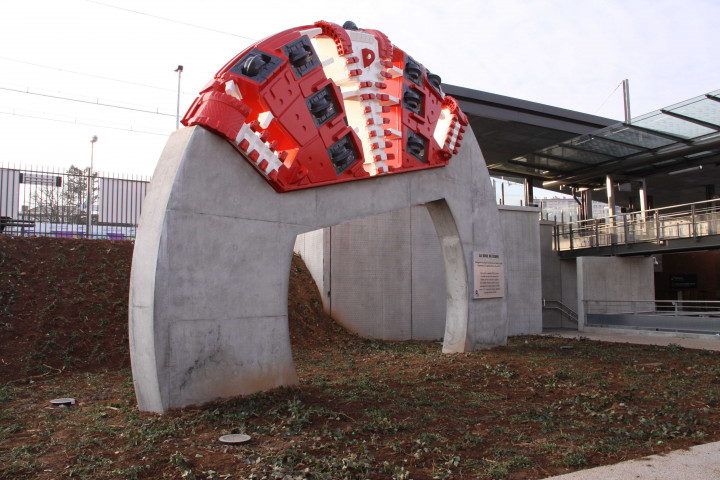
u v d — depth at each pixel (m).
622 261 24.03
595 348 15.41
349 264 17.77
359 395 8.67
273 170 8.67
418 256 18.55
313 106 9.58
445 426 7.00
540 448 6.07
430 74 12.70
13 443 6.01
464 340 13.73
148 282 7.39
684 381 10.25
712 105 17.78
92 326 12.22
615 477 5.09
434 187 12.79
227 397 8.06
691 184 34.28
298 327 16.05
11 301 12.16
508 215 21.27
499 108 22.92
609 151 23.80
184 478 4.90
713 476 5.12
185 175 7.70
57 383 9.77
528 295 21.30
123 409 7.64
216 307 8.02
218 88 8.27
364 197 10.78
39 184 16.72
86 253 14.69
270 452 5.67
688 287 33.56
